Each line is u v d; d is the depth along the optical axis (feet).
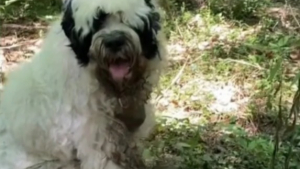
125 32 5.57
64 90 6.01
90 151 6.10
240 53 10.67
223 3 12.52
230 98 9.32
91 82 5.91
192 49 10.73
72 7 5.76
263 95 9.23
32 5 12.50
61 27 6.02
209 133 8.29
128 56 5.64
